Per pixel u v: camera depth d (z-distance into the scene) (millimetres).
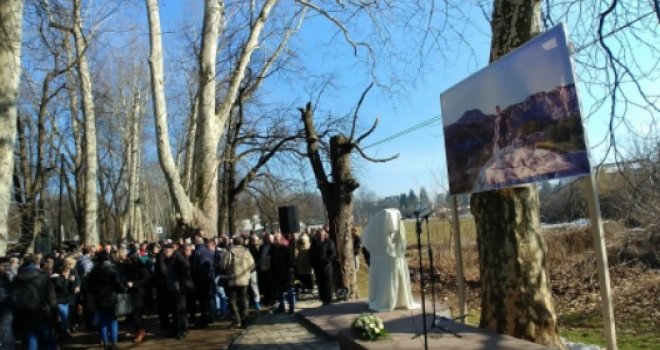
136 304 10703
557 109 6172
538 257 7422
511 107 7074
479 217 7938
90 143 22219
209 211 16625
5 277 8984
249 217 36844
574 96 5891
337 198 14156
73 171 37406
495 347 6672
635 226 17078
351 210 14273
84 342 11227
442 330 7773
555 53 6129
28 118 35406
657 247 16906
